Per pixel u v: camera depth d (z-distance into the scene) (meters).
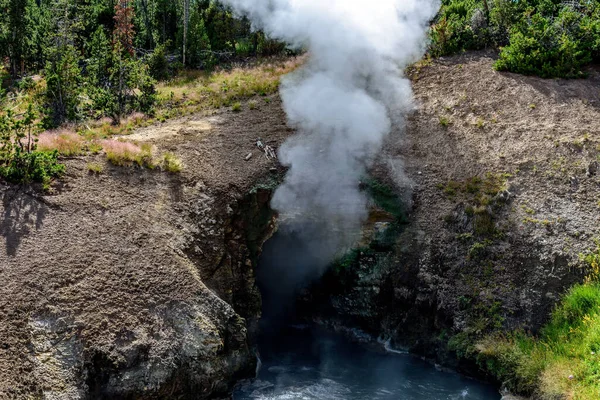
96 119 23.17
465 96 22.23
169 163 17.78
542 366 14.71
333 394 15.30
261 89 24.61
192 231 16.42
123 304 13.80
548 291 16.22
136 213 15.98
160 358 13.47
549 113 20.73
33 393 11.83
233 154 19.48
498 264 17.02
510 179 18.69
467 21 26.33
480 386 15.76
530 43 23.22
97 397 12.76
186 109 23.52
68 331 12.93
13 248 13.91
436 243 17.86
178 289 14.59
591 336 14.64
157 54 28.97
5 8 30.22
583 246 16.62
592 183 18.11
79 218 15.23
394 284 17.75
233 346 15.05
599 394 13.37
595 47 23.45
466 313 16.58
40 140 18.00
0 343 12.16
